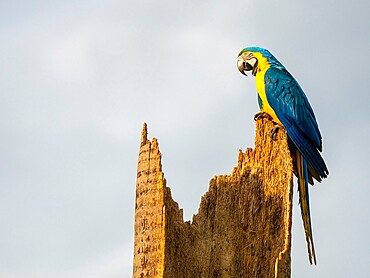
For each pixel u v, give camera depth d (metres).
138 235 10.76
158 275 10.41
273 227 11.56
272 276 11.32
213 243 11.64
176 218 11.20
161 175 10.90
